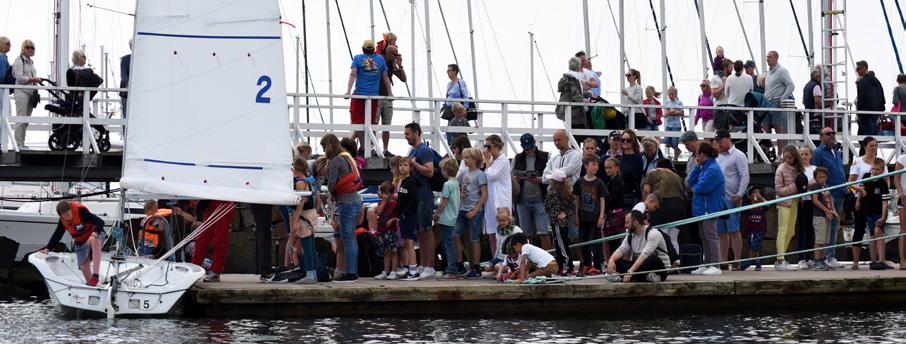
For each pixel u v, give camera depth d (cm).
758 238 2312
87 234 1870
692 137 2239
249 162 1958
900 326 1814
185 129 1947
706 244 2173
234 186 1955
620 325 1814
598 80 3041
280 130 1967
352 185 2017
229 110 1958
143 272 1892
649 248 1964
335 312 1886
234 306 1864
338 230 2094
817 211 2286
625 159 2208
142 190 1916
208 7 1948
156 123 1939
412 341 1636
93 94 2755
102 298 1841
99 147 2756
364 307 1894
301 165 2003
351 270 2028
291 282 2009
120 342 1608
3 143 2608
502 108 2919
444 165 2078
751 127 3009
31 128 2755
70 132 2717
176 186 1930
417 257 2745
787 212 2289
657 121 3306
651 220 2136
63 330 1714
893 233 3139
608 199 2127
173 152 1942
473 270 2106
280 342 1614
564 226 2100
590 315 1931
